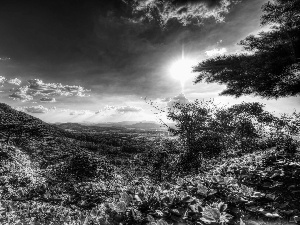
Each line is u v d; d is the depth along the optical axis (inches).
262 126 515.2
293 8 242.8
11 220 365.4
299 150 350.3
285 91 273.7
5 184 1273.4
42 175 2058.3
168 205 144.2
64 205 655.1
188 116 513.7
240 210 156.2
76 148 4333.2
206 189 180.7
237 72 266.5
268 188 217.6
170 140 546.3
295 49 244.5
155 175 497.4
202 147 496.7
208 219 128.0
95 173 2123.5
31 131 4643.2
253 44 264.1
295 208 169.6
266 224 145.9
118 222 126.0
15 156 2578.7
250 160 334.3
